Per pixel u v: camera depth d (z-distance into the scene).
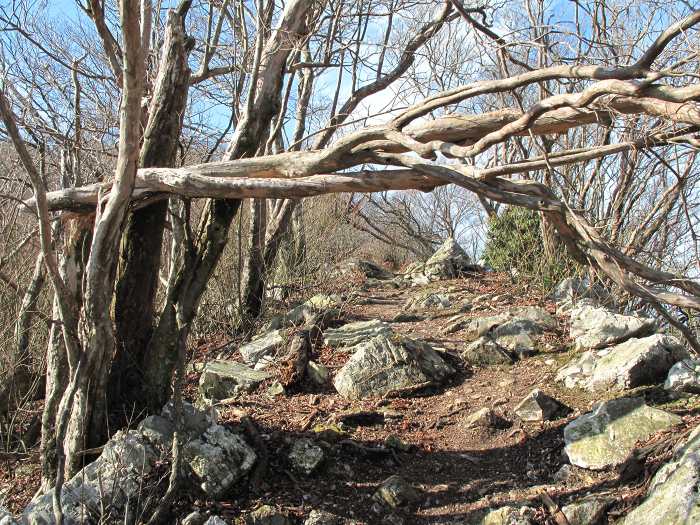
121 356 5.15
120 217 4.51
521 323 7.54
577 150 3.84
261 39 6.00
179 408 4.64
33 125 6.59
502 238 11.88
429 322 8.92
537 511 4.45
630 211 9.76
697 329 7.81
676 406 5.27
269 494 4.68
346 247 13.84
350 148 4.43
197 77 6.53
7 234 6.70
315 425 5.66
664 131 3.87
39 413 5.59
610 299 8.60
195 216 8.31
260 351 7.59
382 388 6.44
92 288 4.52
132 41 3.97
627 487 4.45
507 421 5.71
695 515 3.70
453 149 3.83
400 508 4.69
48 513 4.14
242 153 6.08
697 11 3.05
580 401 5.83
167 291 5.30
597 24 8.72
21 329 5.58
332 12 9.90
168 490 4.31
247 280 9.40
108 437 4.80
